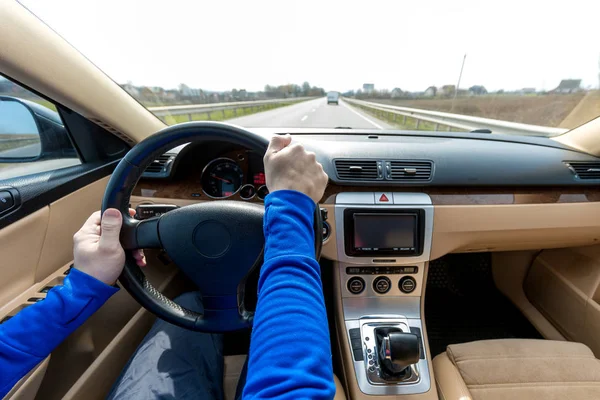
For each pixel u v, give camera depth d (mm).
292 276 422
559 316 1567
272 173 525
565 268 1557
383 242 1261
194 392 816
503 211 1258
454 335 1667
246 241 722
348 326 1294
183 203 1319
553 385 998
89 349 977
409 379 1157
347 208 1245
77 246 633
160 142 703
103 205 703
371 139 1497
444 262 1972
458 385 1044
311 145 1355
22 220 881
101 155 1270
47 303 594
